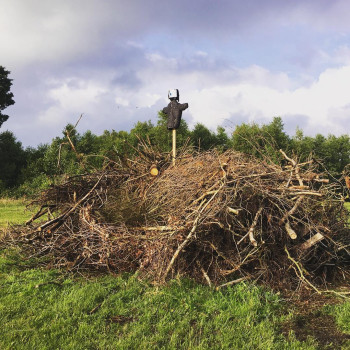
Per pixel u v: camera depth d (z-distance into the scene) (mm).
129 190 6480
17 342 3098
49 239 5996
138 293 4289
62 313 3707
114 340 3188
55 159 24875
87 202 6137
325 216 5699
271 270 4816
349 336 3352
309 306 4074
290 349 3062
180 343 3150
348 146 36750
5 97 36250
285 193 5219
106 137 31234
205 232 4836
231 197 4902
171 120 7207
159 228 5000
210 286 4453
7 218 11000
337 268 5328
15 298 4137
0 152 35125
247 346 3090
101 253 5273
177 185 5562
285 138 27734
